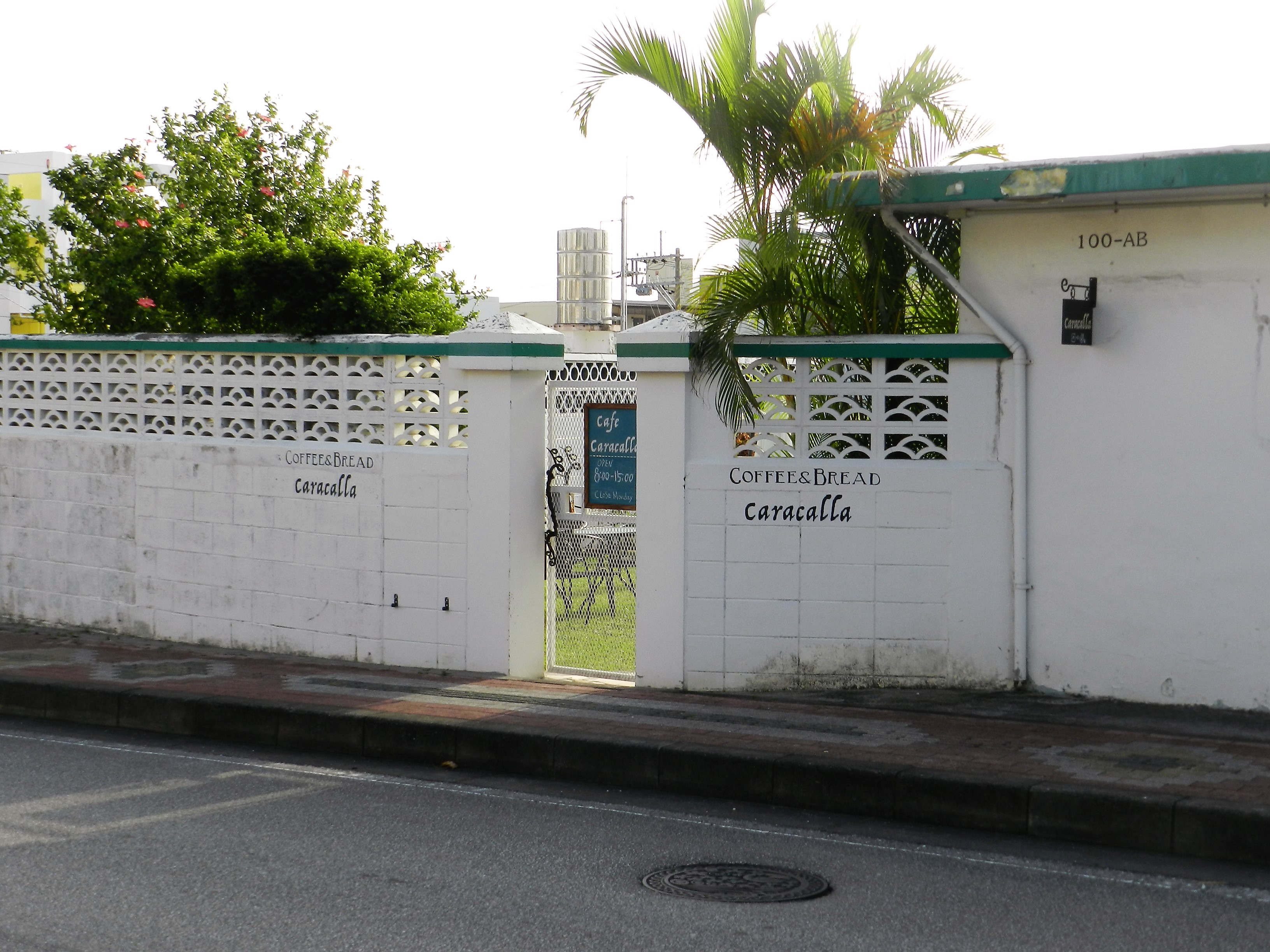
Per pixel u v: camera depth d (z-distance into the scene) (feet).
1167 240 28.71
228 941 17.92
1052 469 30.04
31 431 41.55
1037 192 27.71
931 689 31.01
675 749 26.04
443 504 34.35
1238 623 28.58
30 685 33.06
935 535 30.78
